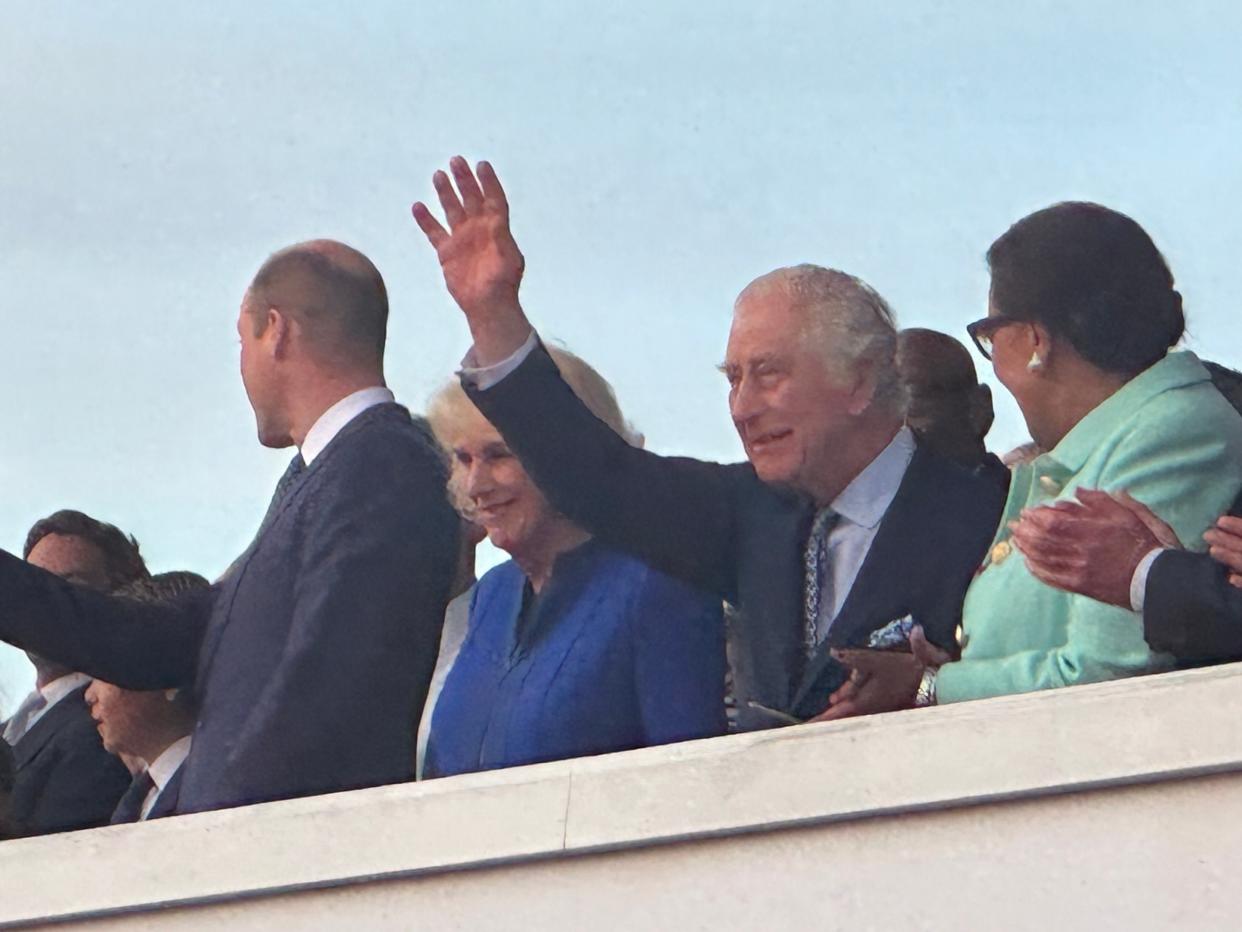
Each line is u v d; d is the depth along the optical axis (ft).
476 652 19.95
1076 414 18.85
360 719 20.20
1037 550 18.60
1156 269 18.97
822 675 18.92
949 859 17.57
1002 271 19.26
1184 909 17.02
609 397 19.98
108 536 21.48
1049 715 17.52
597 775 18.57
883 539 19.03
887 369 19.35
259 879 19.31
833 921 17.75
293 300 21.25
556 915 18.48
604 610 19.60
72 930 19.83
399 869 18.94
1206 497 18.37
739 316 19.80
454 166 20.80
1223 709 17.17
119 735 20.98
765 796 18.06
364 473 20.66
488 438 20.26
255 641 20.76
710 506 19.56
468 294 20.58
